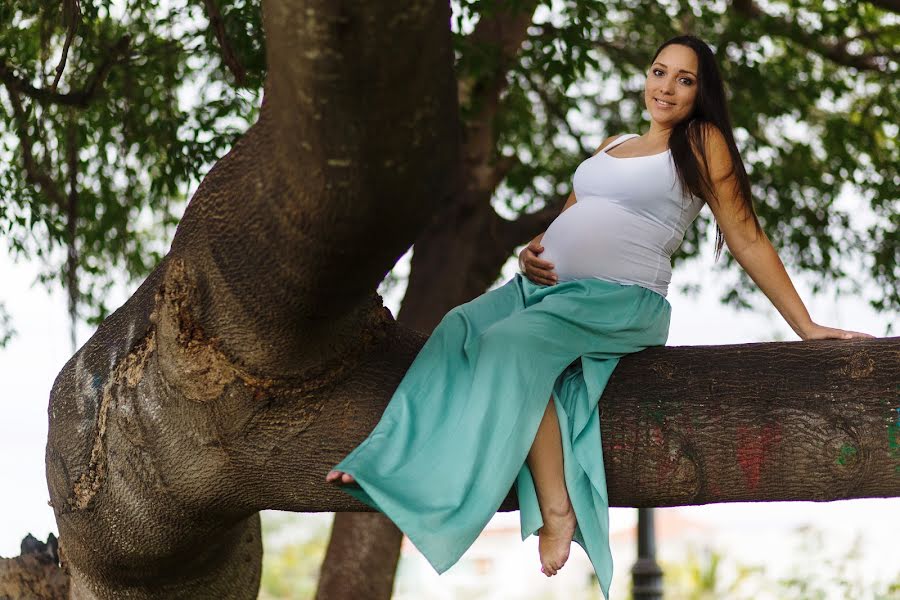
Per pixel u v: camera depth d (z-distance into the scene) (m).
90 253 7.73
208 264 3.22
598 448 3.38
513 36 8.04
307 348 3.31
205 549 4.19
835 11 8.73
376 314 3.53
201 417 3.50
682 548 17.80
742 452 3.42
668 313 3.71
